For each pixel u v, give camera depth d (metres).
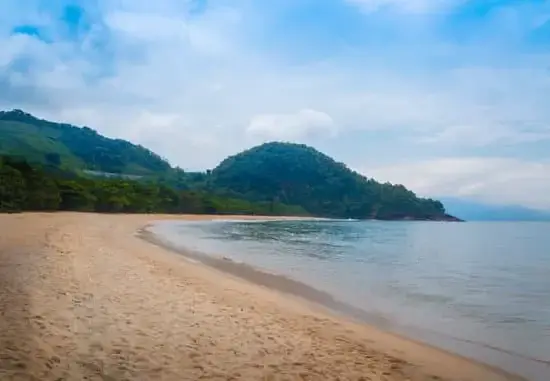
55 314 8.76
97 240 25.56
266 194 167.62
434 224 128.62
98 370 6.40
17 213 52.94
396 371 7.60
